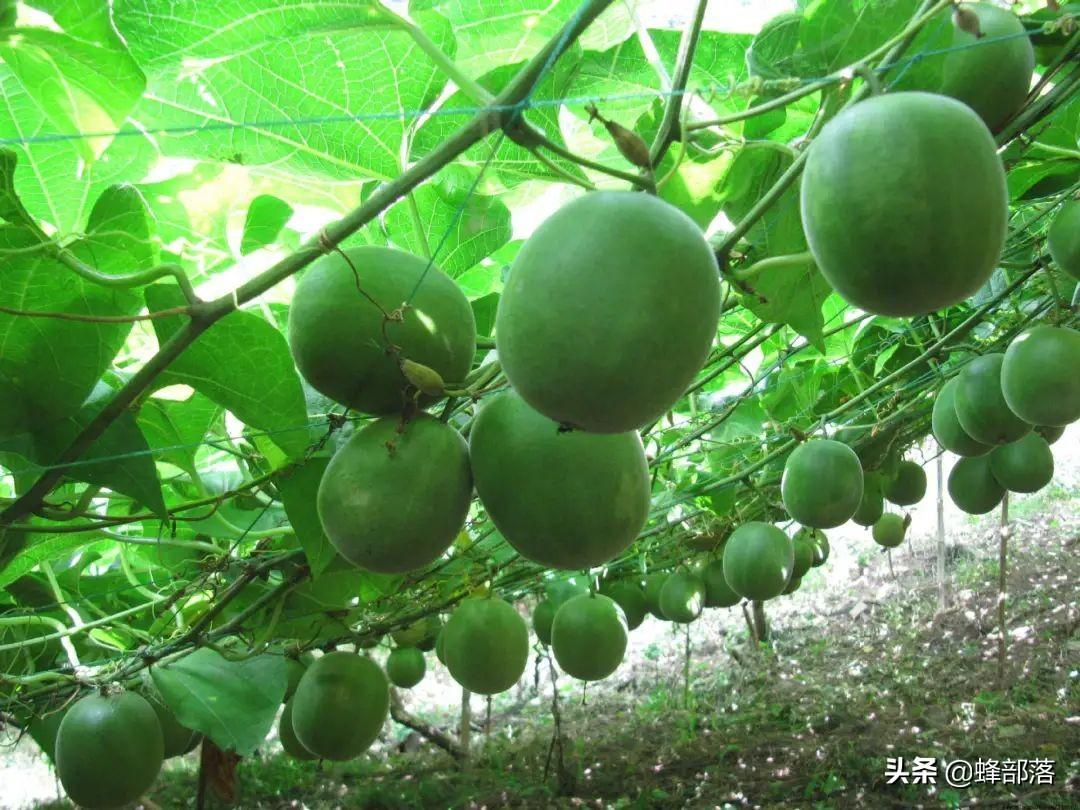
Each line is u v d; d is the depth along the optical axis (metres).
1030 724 5.68
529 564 4.03
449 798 6.59
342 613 2.99
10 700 2.66
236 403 1.74
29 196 1.67
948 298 1.09
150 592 3.34
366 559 1.39
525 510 1.33
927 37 1.43
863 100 1.17
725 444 3.82
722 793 5.70
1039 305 3.13
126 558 3.12
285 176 1.87
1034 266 2.66
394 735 9.07
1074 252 1.91
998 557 9.49
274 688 2.64
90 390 1.63
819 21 1.50
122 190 1.52
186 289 1.44
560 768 6.40
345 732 2.41
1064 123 1.98
